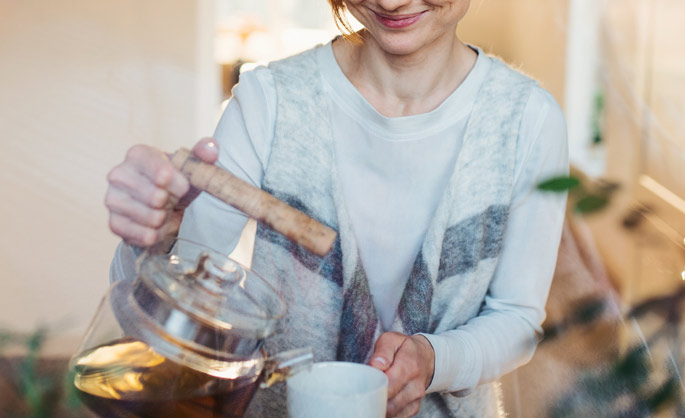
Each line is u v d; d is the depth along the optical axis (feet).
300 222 2.36
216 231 3.25
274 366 2.30
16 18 5.48
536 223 3.44
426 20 3.04
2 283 3.05
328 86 3.46
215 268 2.25
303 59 3.58
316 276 3.40
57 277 3.04
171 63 7.76
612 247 2.81
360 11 3.10
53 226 3.45
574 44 8.27
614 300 1.72
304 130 3.46
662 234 1.77
